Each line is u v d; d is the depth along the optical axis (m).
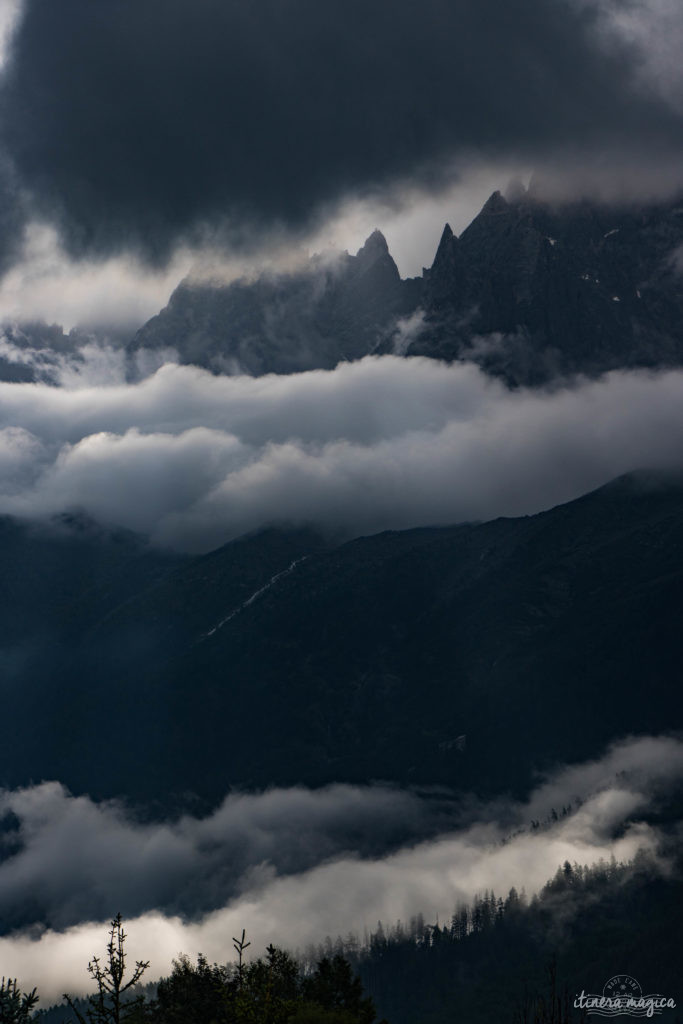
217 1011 108.62
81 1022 72.50
